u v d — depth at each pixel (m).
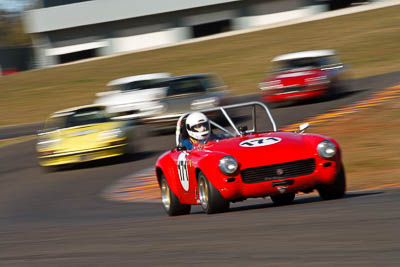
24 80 192.12
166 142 69.81
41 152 60.09
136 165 57.62
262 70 149.88
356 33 171.75
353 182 37.62
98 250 20.62
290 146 26.39
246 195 25.88
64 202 43.84
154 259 17.50
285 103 85.00
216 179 25.98
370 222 18.92
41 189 51.34
